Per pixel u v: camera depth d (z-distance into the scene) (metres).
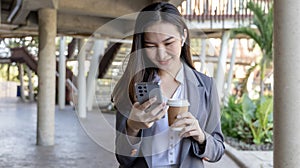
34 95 23.89
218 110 1.36
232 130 8.09
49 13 6.95
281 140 1.99
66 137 8.02
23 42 19.22
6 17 9.14
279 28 1.99
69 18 9.11
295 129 1.96
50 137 7.02
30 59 18.73
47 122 6.98
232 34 9.77
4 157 5.84
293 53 1.96
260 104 7.82
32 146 6.87
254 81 11.16
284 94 1.97
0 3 8.62
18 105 18.81
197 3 8.06
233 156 5.75
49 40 6.91
